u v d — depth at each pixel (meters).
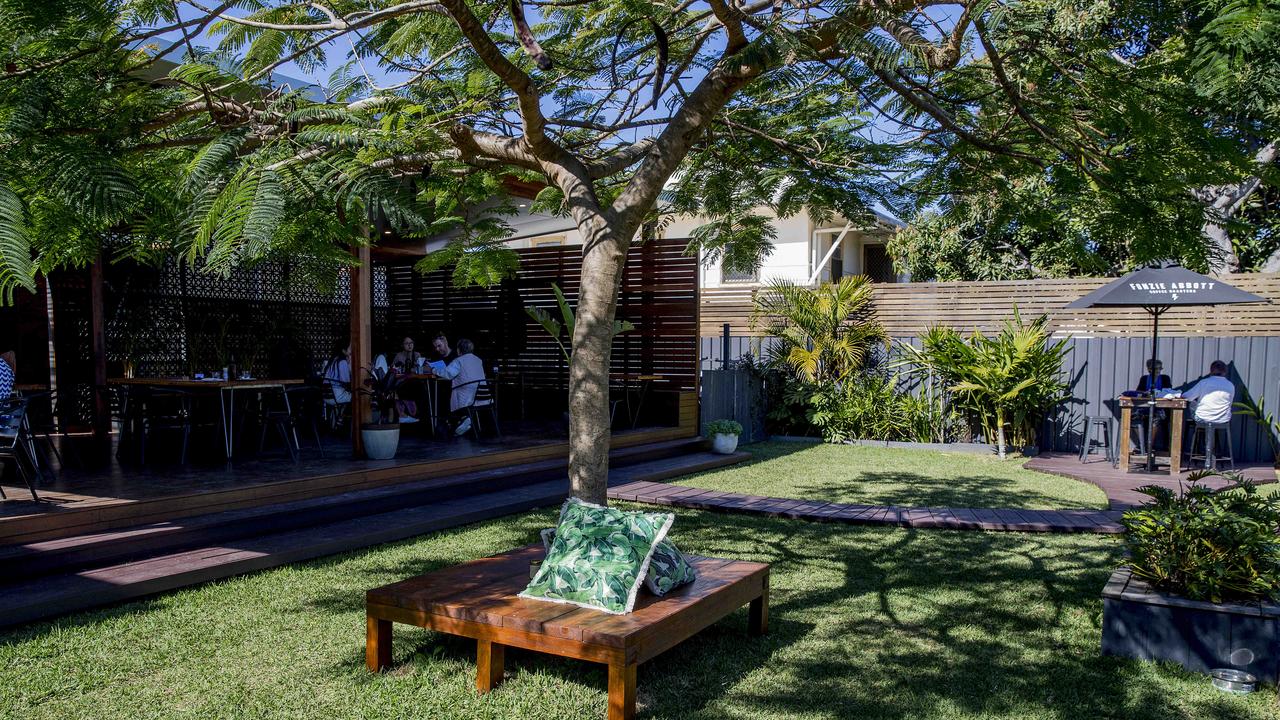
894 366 13.66
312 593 4.96
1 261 1.41
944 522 6.88
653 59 4.81
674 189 5.33
